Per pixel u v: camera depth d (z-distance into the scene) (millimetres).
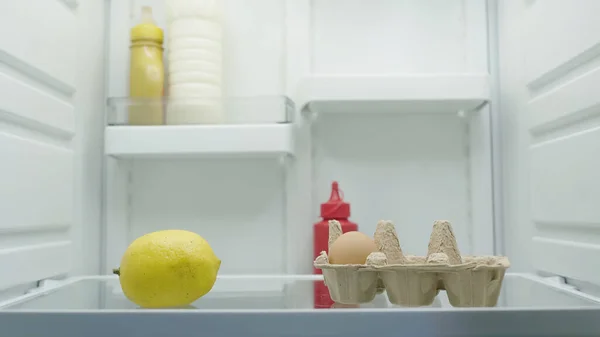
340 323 508
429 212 1008
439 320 507
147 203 1021
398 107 977
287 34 1021
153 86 965
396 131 1019
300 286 814
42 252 785
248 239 1011
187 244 621
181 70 960
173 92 965
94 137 994
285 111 941
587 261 697
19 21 723
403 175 1014
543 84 846
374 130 1019
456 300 599
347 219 938
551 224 815
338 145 1018
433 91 919
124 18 1041
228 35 1037
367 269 615
